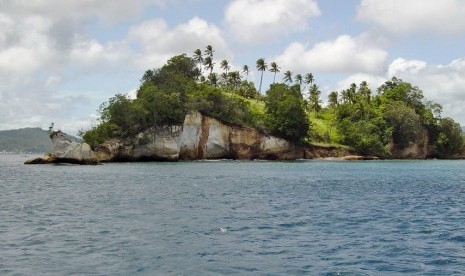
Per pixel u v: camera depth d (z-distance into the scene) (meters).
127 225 25.47
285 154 136.12
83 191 44.62
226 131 130.75
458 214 30.25
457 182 58.56
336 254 19.17
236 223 26.25
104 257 18.44
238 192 44.00
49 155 103.88
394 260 18.28
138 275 16.16
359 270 16.91
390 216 29.14
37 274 16.20
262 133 134.12
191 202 35.94
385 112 156.38
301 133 136.12
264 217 28.47
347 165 105.75
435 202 36.84
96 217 28.20
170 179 60.81
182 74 145.88
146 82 135.12
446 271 16.86
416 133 153.38
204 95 131.25
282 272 16.62
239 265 17.47
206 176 67.00
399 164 114.38
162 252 19.30
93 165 98.19
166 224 25.83
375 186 51.75
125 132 115.69
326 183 55.56
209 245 20.64
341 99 177.62
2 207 32.88
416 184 55.09
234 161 124.94
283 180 60.00
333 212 30.70
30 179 60.72
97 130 114.50
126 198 38.56
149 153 118.19
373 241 21.66
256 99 168.50
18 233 23.14
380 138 149.50
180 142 122.75
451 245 20.94
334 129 156.12
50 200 37.19
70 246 20.28
